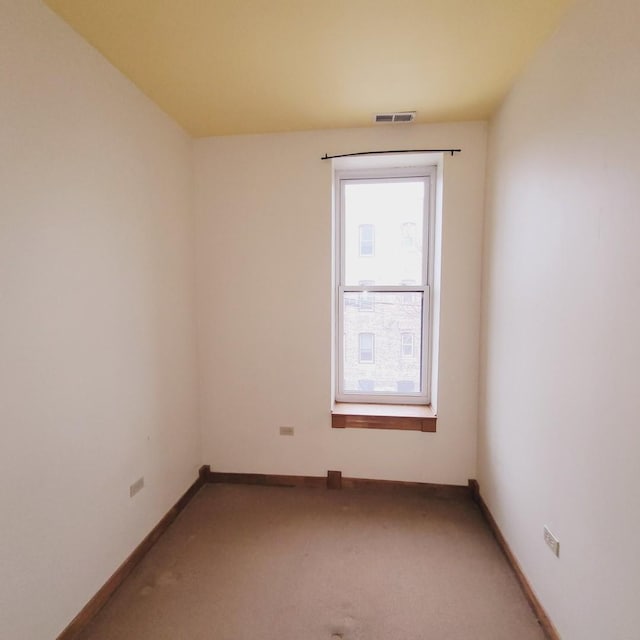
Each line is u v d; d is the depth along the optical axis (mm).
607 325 1106
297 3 1295
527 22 1396
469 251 2318
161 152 2078
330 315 2475
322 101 2002
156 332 2041
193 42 1501
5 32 1141
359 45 1535
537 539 1552
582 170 1236
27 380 1230
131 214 1801
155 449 2031
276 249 2477
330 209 2414
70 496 1419
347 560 1864
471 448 2422
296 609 1570
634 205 991
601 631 1124
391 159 2410
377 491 2518
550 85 1453
